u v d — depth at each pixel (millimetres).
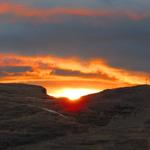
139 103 156750
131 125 130000
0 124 121562
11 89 176250
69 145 108562
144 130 122875
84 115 140875
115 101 156625
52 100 157125
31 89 184000
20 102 147750
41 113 133000
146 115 141250
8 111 133750
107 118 141000
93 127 131000
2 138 112000
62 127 123750
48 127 121938
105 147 106375
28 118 127250
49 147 107375
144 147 105875
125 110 149125
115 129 125438
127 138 113438
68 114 141000
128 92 169625
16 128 119500
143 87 174625
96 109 148625
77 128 125438
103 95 166875
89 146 107500
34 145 110312
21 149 107000
